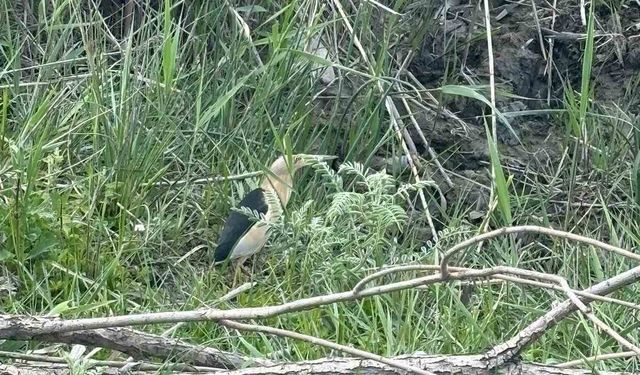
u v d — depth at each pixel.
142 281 5.41
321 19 7.08
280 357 4.64
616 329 4.91
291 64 6.32
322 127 6.75
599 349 4.64
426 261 5.54
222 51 6.69
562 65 7.51
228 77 6.38
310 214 5.55
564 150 6.46
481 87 6.30
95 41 6.41
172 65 5.63
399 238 6.11
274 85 6.30
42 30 6.87
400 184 6.24
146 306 5.10
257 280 5.39
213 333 4.89
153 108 6.17
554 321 3.96
